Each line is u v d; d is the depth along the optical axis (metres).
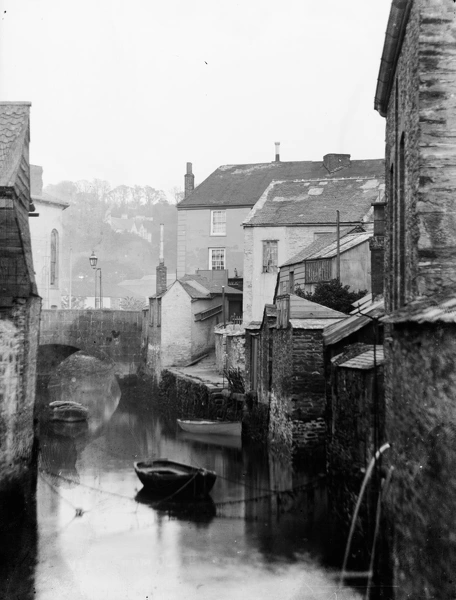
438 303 7.51
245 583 11.80
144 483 18.69
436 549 7.03
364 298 21.97
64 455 25.28
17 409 15.28
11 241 14.72
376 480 10.73
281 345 20.45
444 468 6.85
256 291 38.50
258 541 13.98
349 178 41.03
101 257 87.38
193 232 50.00
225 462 22.66
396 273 11.16
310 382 18.62
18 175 15.05
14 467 15.21
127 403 42.62
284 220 38.03
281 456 19.69
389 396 9.83
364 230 31.59
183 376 36.03
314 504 16.59
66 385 52.53
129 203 93.94
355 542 11.96
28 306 15.72
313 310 19.31
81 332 47.38
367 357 12.96
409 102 9.52
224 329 36.84
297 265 31.14
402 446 8.33
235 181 51.12
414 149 8.97
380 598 9.83
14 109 16.30
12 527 14.88
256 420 24.20
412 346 7.71
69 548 14.05
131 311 47.94
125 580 12.12
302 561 12.69
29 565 13.04
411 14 9.27
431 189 8.61
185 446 26.44
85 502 17.86
